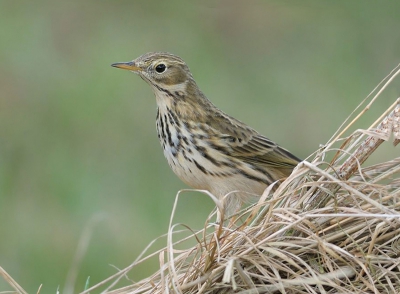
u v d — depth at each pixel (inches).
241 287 306.2
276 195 308.0
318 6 731.4
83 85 669.3
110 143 631.2
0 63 692.1
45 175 609.3
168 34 740.0
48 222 570.9
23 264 538.0
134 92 663.1
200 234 436.8
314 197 316.5
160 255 319.6
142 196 591.5
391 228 308.0
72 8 754.8
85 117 647.1
